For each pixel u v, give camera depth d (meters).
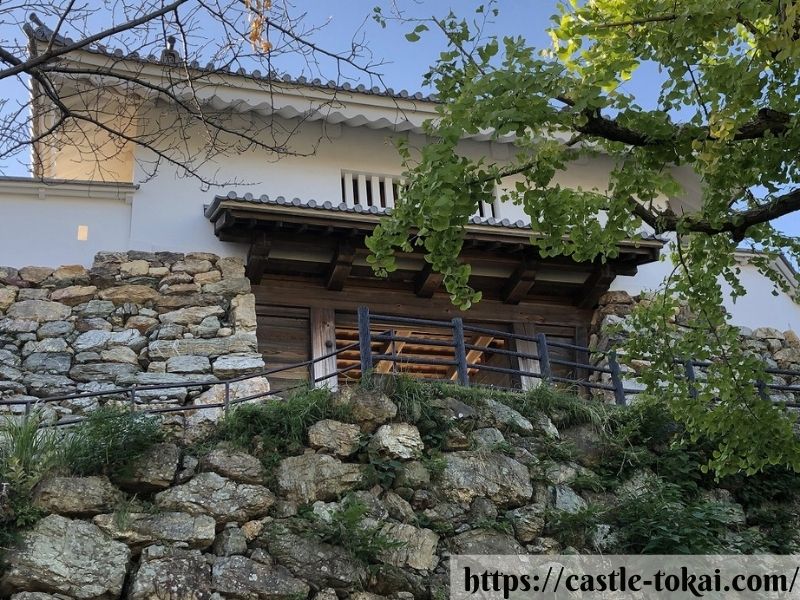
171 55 6.80
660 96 5.93
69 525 6.61
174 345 10.13
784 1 5.19
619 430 9.02
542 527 8.01
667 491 8.39
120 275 10.46
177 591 6.51
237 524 7.12
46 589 6.29
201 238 10.98
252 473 7.43
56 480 6.82
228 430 7.84
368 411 8.12
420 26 5.84
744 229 6.30
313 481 7.56
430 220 5.64
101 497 6.87
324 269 11.25
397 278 11.64
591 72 5.96
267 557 6.96
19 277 10.19
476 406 8.70
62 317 10.07
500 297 12.13
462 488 7.95
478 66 5.84
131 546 6.72
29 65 5.05
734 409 7.34
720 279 13.27
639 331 8.18
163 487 7.17
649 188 6.24
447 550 7.58
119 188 10.88
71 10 5.43
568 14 6.52
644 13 6.24
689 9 5.52
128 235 10.79
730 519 8.65
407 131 12.23
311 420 7.99
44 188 10.66
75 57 9.87
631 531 8.04
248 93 11.05
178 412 9.68
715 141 5.65
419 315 11.60
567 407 9.14
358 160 12.39
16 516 6.52
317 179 12.04
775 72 5.90
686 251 7.48
